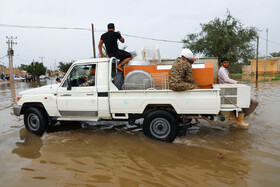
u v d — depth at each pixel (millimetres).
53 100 5156
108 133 5359
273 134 4871
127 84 4738
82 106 4945
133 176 3254
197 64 4703
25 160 3875
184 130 4633
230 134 4973
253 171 3291
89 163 3725
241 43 21688
